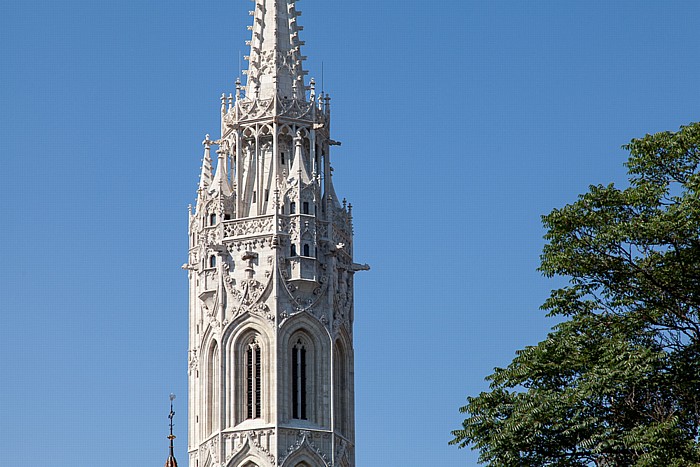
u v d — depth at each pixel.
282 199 184.25
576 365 107.81
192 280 190.12
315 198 185.62
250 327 181.88
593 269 109.62
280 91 190.62
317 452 179.62
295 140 187.50
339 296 185.50
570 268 110.12
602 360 106.12
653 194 109.00
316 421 181.38
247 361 182.00
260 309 181.88
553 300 110.81
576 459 106.06
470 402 109.69
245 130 189.12
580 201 110.25
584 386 104.25
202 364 184.75
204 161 190.12
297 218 183.62
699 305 107.38
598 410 105.75
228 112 190.38
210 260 185.50
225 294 183.50
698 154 109.56
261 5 195.00
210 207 186.38
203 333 185.12
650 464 100.12
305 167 187.25
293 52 193.25
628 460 104.31
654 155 110.19
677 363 105.38
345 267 187.50
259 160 188.38
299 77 192.75
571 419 104.81
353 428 185.62
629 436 101.88
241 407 181.00
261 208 186.25
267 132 188.88
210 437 181.38
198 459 183.62
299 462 178.88
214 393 182.88
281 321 181.00
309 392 181.75
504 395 109.62
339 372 184.75
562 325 110.25
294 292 182.50
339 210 188.88
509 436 106.19
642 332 107.81
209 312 185.00
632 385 104.75
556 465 105.62
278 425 178.50
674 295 107.81
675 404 105.56
